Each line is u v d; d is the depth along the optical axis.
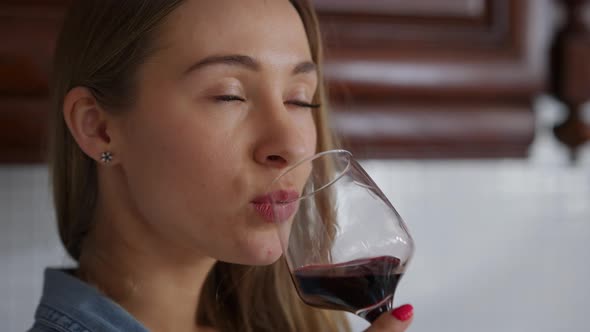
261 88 0.86
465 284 1.97
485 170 1.98
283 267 1.16
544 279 2.04
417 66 1.65
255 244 0.85
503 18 1.71
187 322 1.00
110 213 0.95
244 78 0.85
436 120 1.69
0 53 1.40
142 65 0.87
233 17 0.85
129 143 0.89
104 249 0.96
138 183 0.89
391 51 1.63
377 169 1.89
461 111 1.71
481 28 1.71
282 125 0.84
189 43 0.85
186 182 0.85
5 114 1.43
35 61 1.42
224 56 0.84
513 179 2.01
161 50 0.86
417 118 1.67
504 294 2.01
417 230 1.93
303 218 0.76
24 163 1.47
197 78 0.84
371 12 1.61
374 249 0.76
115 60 0.89
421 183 1.93
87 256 0.98
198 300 1.03
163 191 0.87
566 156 2.04
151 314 0.95
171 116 0.85
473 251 1.98
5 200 1.63
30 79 1.42
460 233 1.96
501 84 1.72
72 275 1.00
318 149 1.12
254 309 1.14
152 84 0.86
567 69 1.83
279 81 0.87
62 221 1.02
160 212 0.88
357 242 0.76
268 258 0.85
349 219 0.76
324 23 1.57
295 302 1.17
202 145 0.84
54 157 1.02
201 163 0.84
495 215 1.99
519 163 2.01
